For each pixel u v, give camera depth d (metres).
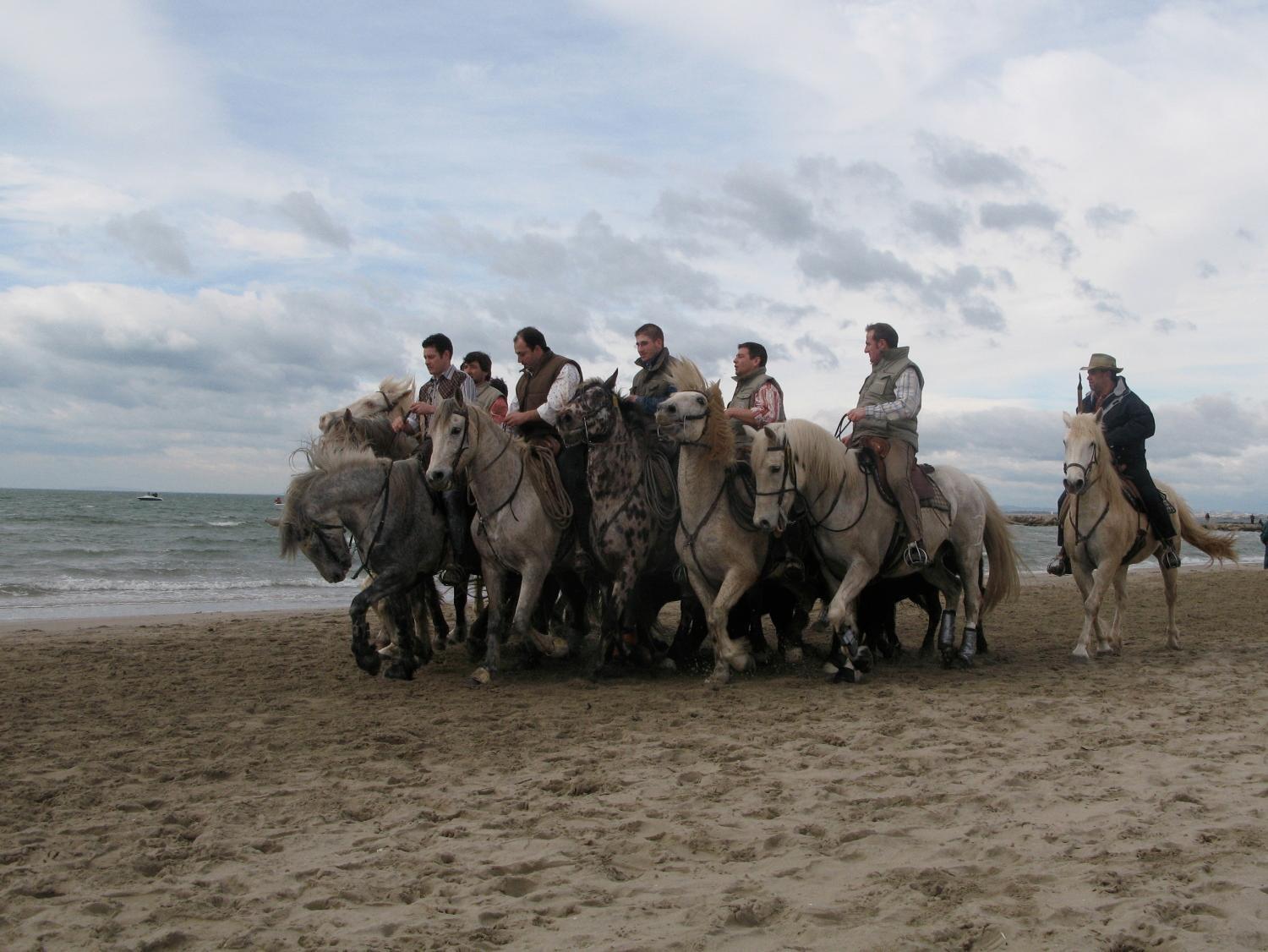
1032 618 14.42
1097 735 6.44
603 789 5.37
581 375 8.71
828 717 7.07
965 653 9.28
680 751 6.14
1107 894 3.78
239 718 7.27
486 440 7.99
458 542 8.47
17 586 20.25
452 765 5.93
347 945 3.50
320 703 7.85
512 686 8.48
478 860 4.33
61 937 3.61
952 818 4.79
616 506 8.12
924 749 6.08
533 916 3.71
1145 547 9.99
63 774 5.76
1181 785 5.24
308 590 21.00
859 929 3.54
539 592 8.40
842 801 5.07
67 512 64.94
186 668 9.65
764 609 9.63
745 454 8.26
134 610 16.66
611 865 4.25
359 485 8.09
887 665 9.59
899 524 8.31
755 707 7.44
